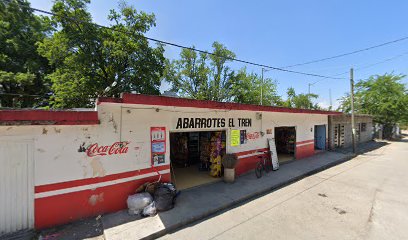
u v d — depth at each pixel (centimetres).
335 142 1678
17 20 1524
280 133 1455
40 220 454
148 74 1596
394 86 2447
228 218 535
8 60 1532
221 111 812
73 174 488
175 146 1140
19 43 1552
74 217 491
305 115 1314
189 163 1107
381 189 746
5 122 398
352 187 771
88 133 506
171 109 661
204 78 3081
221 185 766
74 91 1403
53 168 464
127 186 568
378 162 1244
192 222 516
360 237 438
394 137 2905
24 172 441
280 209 584
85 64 1398
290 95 3891
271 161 1013
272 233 460
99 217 514
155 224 484
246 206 609
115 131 546
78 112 479
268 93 3322
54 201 468
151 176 614
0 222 423
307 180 869
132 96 534
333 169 1064
